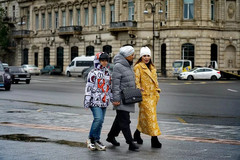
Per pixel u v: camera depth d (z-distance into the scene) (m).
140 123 10.58
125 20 60.97
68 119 15.53
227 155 9.52
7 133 12.12
